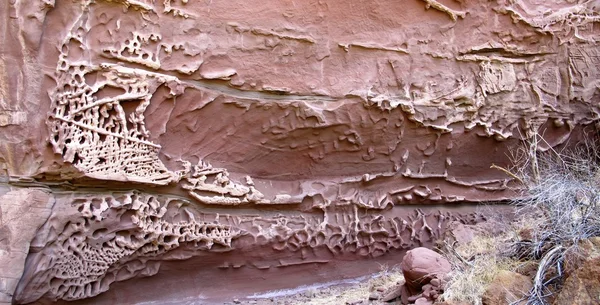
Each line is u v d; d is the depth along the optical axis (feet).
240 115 13.17
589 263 7.92
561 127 17.67
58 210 10.94
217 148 13.24
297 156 14.25
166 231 12.27
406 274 10.75
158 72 12.02
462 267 10.64
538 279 8.93
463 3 15.85
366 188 15.35
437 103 15.46
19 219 10.38
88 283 11.39
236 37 12.85
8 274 10.01
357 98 14.26
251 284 13.83
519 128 17.11
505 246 10.98
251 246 13.55
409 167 15.83
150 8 11.84
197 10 12.43
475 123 16.15
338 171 14.93
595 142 18.29
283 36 13.32
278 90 13.33
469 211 16.94
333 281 14.84
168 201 12.43
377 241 15.38
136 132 11.76
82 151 10.96
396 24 14.92
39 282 10.64
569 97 17.57
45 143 10.65
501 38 16.62
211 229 12.99
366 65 14.53
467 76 16.05
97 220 11.34
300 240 14.19
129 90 11.68
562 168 15.66
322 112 13.88
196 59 12.39
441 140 15.88
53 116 10.68
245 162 13.69
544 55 17.34
